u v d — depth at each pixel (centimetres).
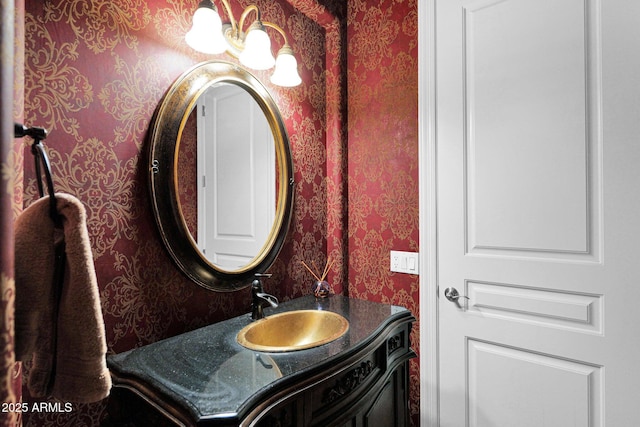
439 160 148
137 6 102
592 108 117
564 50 121
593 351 117
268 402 73
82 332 49
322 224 173
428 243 151
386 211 165
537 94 126
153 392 75
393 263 163
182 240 109
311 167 167
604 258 115
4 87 32
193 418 65
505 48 133
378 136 168
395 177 163
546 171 125
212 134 121
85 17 91
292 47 159
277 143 145
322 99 175
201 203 117
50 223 49
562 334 123
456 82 144
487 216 137
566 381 122
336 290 173
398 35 162
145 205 104
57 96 86
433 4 149
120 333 97
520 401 131
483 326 139
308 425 82
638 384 109
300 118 162
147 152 103
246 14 126
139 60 102
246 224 132
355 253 176
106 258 95
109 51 96
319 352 92
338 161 174
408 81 159
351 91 178
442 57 147
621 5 112
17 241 47
